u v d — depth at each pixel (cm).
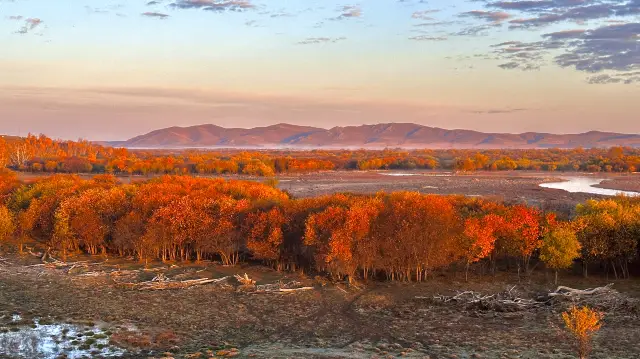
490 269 9069
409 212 8662
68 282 8400
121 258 10119
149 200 10394
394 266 8600
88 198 10694
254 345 5762
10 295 7600
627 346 5450
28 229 10844
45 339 5772
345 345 5812
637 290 7725
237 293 7925
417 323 6600
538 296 7544
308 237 8669
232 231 9575
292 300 7606
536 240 8519
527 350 5441
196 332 6216
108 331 6091
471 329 6306
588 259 8431
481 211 10656
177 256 10244
